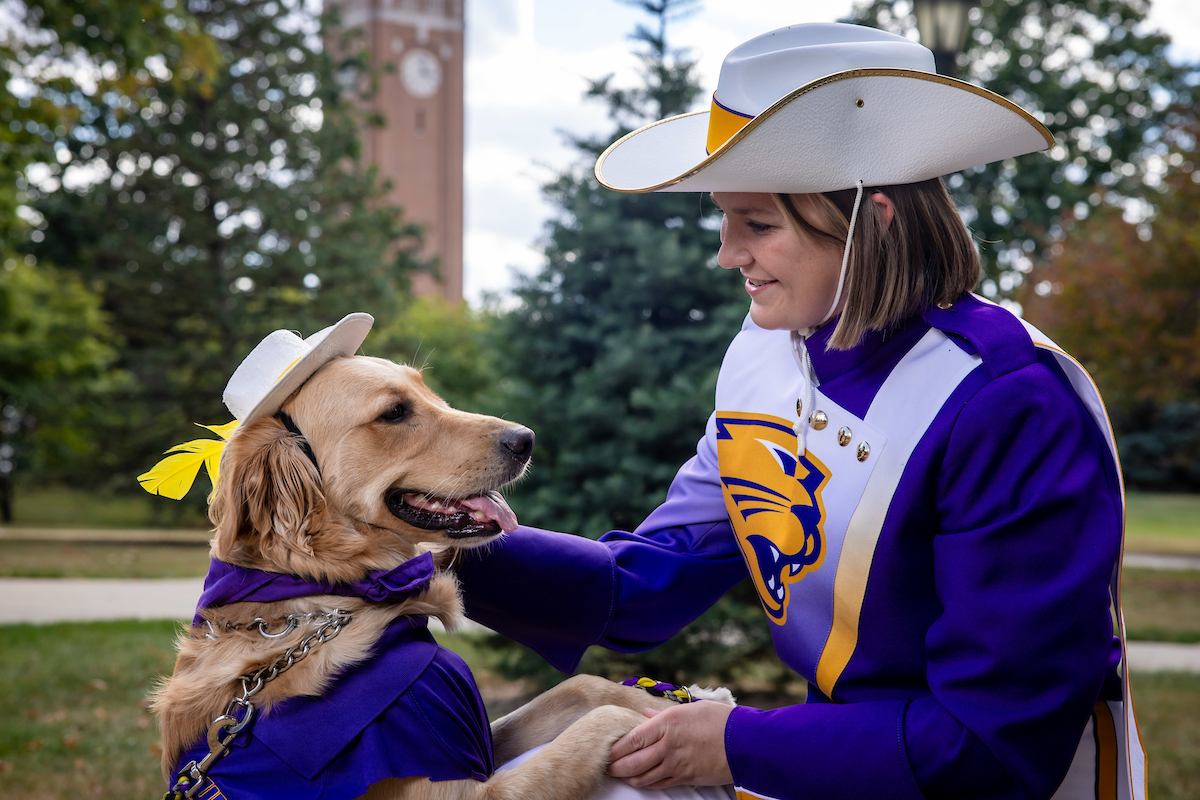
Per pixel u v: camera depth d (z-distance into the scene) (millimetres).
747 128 1593
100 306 26109
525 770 1894
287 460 2088
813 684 1938
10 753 6168
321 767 1727
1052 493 1527
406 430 2240
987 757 1521
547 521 6328
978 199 15242
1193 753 6277
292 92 26453
